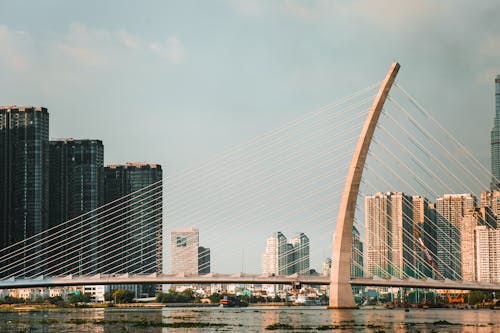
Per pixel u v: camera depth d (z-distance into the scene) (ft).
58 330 563.89
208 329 567.18
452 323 643.04
